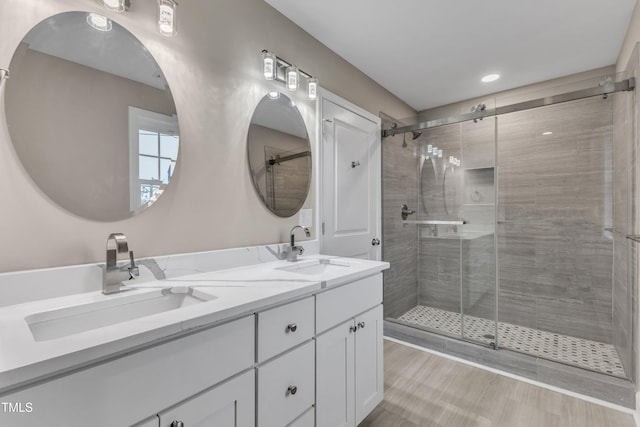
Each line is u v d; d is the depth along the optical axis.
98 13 1.10
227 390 0.89
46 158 0.98
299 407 1.13
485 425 1.56
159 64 1.27
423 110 3.48
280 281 1.21
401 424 1.57
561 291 2.60
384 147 2.88
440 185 2.85
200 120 1.41
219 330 0.87
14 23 0.93
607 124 2.32
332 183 2.24
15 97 0.92
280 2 1.75
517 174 2.74
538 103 2.36
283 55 1.86
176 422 0.76
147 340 0.70
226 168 1.52
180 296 1.14
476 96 3.15
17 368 0.53
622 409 1.69
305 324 1.16
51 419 0.58
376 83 2.81
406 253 3.00
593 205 2.43
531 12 1.83
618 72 2.19
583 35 2.06
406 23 1.95
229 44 1.55
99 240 1.09
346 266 1.72
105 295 1.01
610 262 2.38
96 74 1.09
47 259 0.98
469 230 2.71
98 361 0.64
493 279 2.57
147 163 1.22
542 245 2.67
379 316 1.63
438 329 2.58
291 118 1.91
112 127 1.13
